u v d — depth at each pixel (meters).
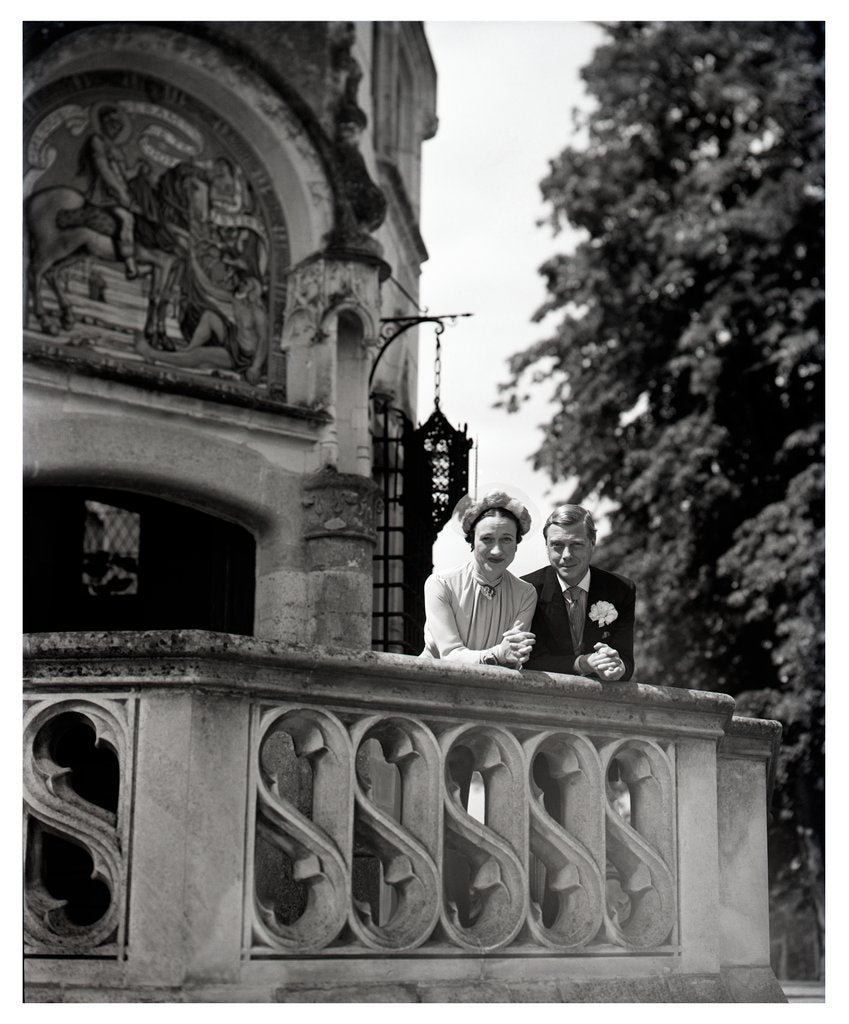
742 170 17.97
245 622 11.48
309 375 11.72
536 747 4.79
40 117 10.44
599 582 5.32
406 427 12.81
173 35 11.06
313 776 4.39
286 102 11.70
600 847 4.86
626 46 17.61
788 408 17.83
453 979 4.43
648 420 18.62
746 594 16.70
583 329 18.28
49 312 10.41
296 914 5.34
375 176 13.37
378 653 4.43
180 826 4.02
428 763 4.53
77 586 11.21
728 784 5.57
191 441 10.94
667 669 17.42
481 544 5.11
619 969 4.81
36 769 4.19
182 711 4.09
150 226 11.09
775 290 17.64
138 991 3.98
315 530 11.36
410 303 14.62
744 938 5.46
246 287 11.68
